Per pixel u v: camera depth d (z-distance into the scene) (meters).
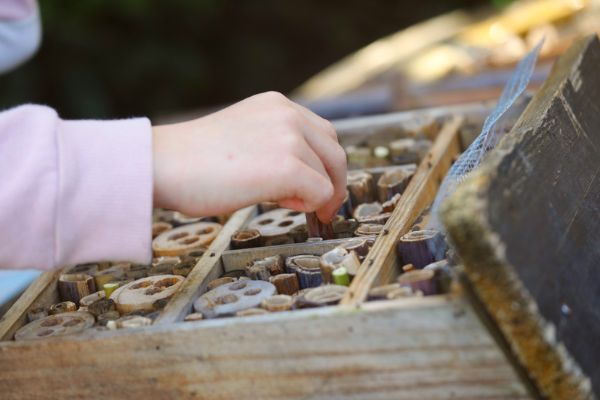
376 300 0.72
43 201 0.75
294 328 0.70
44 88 2.70
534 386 0.67
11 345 0.75
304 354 0.71
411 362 0.69
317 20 3.45
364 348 0.70
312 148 0.81
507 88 0.98
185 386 0.73
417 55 1.57
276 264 0.82
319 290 0.75
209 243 0.90
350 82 1.53
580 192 0.76
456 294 0.69
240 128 0.79
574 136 0.80
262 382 0.72
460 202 0.65
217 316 0.76
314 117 0.85
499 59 1.40
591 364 0.67
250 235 0.88
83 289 0.85
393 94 1.41
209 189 0.77
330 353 0.70
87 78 2.69
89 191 0.76
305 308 0.74
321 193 0.77
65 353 0.74
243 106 0.82
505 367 0.68
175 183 0.77
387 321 0.69
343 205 0.92
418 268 0.79
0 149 0.76
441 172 0.97
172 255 0.90
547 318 0.66
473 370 0.68
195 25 3.01
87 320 0.79
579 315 0.68
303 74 3.29
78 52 2.73
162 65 2.84
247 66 3.23
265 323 0.71
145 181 0.76
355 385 0.70
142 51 2.82
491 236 0.65
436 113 1.12
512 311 0.65
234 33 3.32
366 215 0.91
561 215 0.72
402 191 0.94
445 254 0.78
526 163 0.71
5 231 0.75
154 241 0.92
